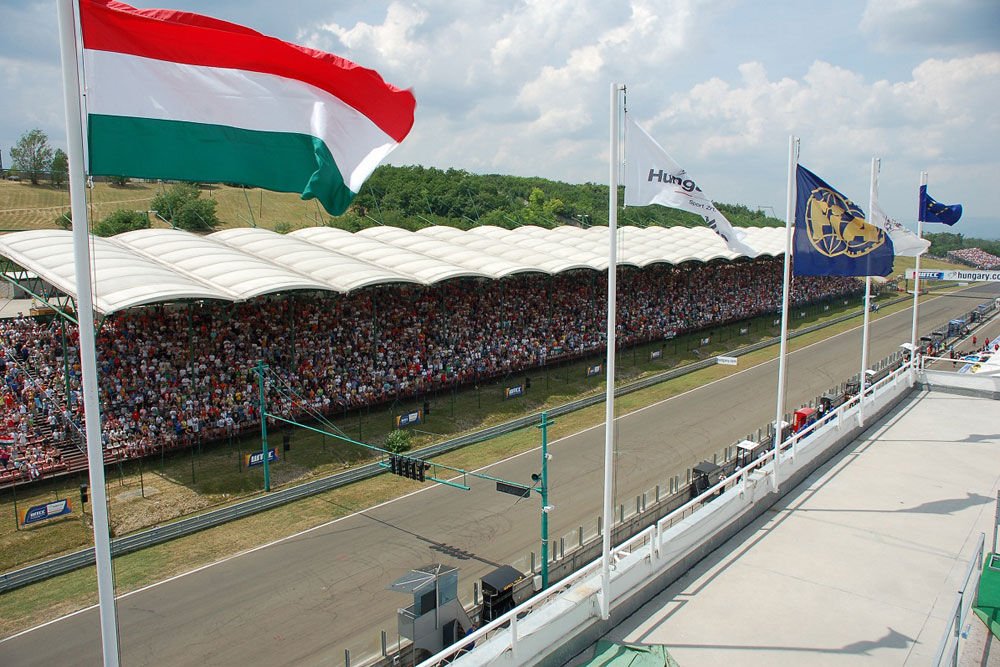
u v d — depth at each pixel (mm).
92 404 8414
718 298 80688
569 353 56062
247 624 21094
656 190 15203
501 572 20109
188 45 9664
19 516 27391
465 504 30219
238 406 36625
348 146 10641
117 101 9242
